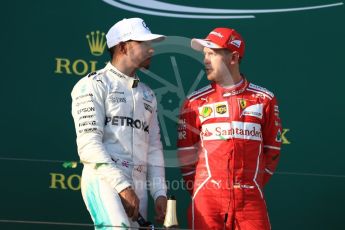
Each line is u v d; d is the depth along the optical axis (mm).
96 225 13008
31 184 15977
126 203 12852
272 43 17328
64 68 16453
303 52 17375
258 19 17328
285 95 17266
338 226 17109
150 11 16984
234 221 13992
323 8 17500
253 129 14234
